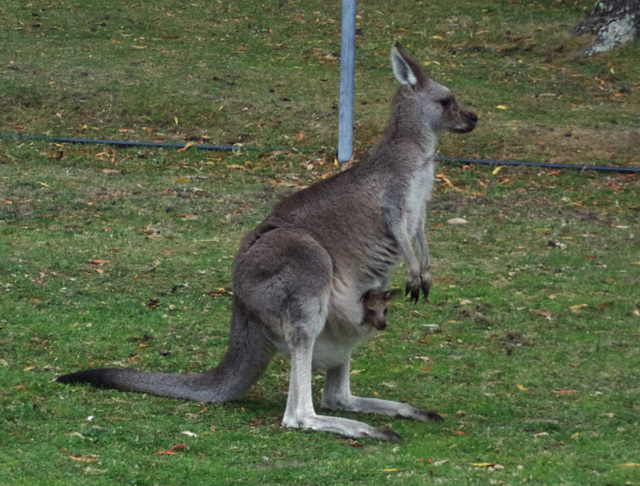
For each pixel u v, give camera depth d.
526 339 11.18
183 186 16.61
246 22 25.34
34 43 22.91
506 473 7.27
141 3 26.14
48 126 18.80
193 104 19.98
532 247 14.59
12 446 7.35
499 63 23.61
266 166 17.75
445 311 12.05
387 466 7.37
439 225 15.41
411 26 25.58
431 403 9.29
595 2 26.25
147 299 11.82
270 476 7.03
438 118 9.45
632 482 7.12
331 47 24.03
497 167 17.86
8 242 13.43
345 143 17.70
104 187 16.27
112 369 8.93
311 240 8.52
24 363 9.45
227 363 8.78
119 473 6.95
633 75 22.97
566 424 8.71
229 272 13.01
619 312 12.15
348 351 8.88
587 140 19.17
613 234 15.24
